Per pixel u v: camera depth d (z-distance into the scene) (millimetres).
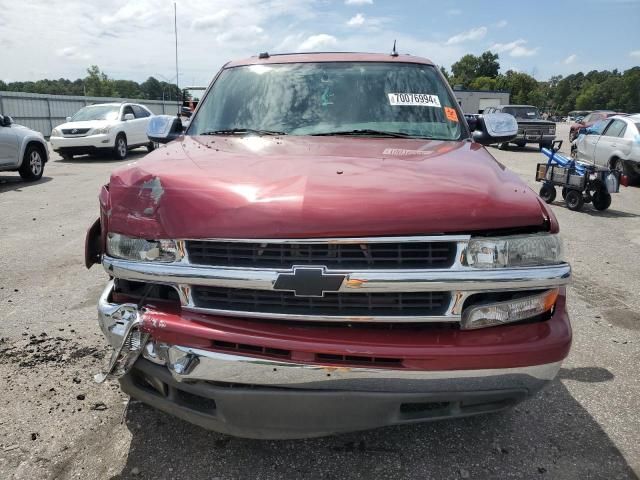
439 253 2059
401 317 2059
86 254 2697
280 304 2105
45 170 13773
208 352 2109
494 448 2627
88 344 3670
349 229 2004
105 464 2490
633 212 9445
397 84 3566
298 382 2062
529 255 2121
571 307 4590
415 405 2182
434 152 2783
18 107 26156
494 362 2057
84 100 29547
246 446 2621
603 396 3129
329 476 2422
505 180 2379
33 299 4508
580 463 2529
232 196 2133
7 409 2904
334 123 3338
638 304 4676
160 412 2885
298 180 2213
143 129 17844
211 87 3816
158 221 2199
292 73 3670
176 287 2189
